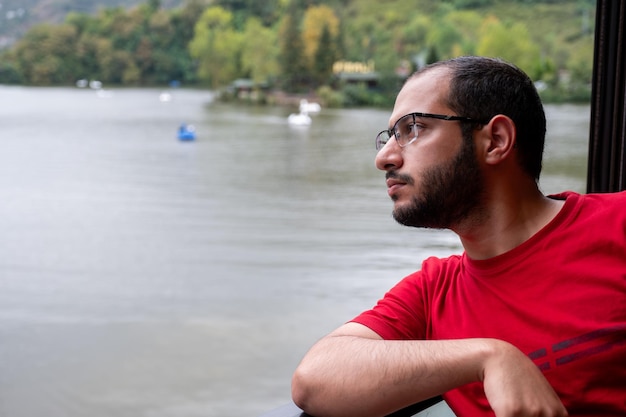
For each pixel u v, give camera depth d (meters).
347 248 22.86
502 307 0.90
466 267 0.96
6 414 13.11
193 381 14.54
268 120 58.91
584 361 0.85
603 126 1.46
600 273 0.87
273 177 37.47
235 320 17.70
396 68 56.84
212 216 29.39
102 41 84.44
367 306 17.97
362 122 53.16
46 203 32.34
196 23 84.50
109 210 30.98
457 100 0.90
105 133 55.31
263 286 20.16
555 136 27.69
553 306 0.87
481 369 0.79
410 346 0.84
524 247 0.90
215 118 61.69
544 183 21.19
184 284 20.72
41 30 84.81
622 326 0.84
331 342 0.91
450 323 0.96
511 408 0.75
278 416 0.89
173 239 25.83
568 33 50.81
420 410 0.98
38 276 21.56
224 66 79.00
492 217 0.91
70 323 17.88
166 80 84.50
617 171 1.45
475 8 58.84
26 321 17.88
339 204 30.55
